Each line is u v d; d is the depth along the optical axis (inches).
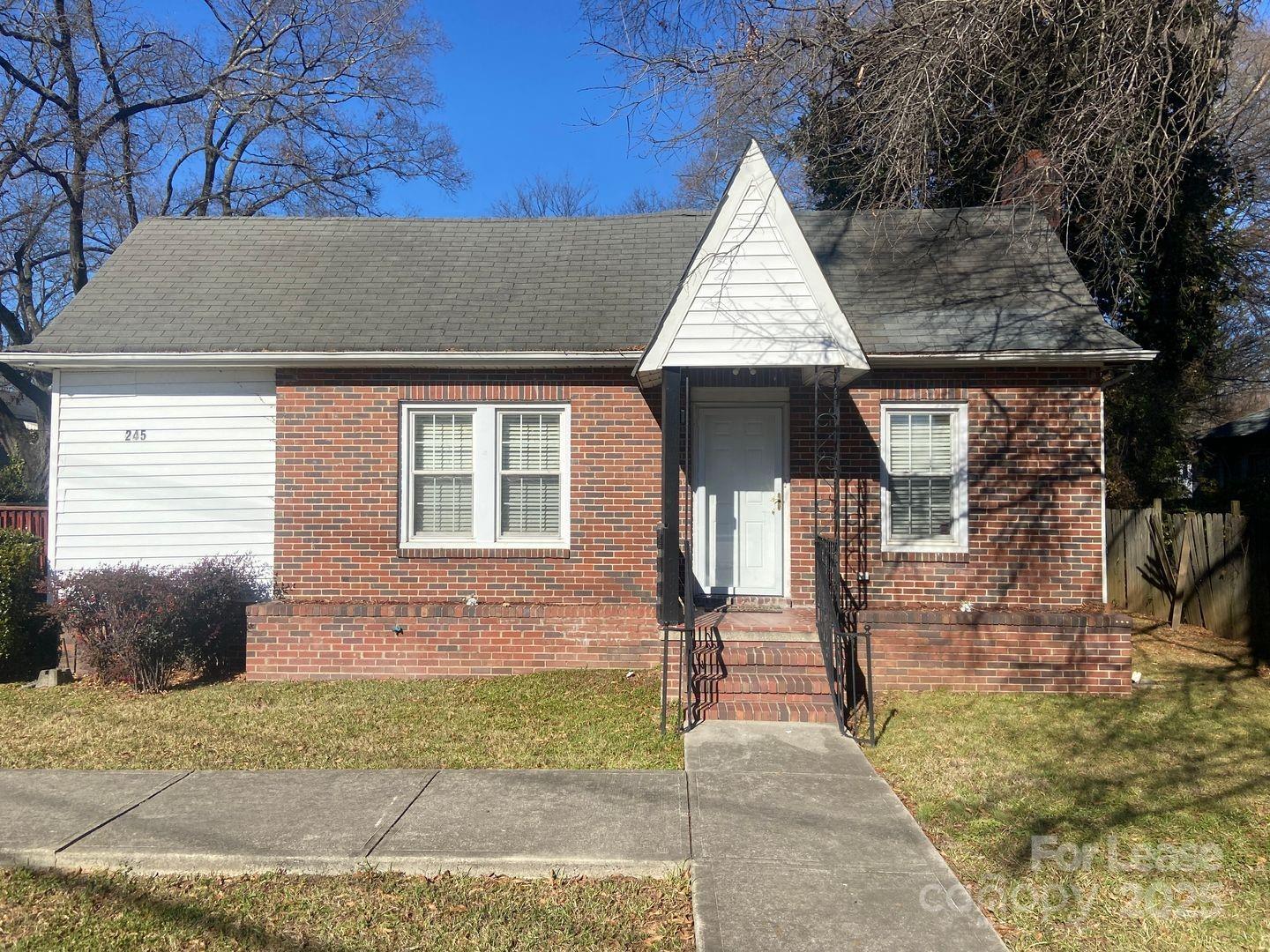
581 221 474.9
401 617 362.3
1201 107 376.8
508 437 385.4
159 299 406.6
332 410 380.5
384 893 170.2
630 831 197.2
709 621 341.4
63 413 387.2
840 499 368.8
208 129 943.7
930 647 339.6
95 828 198.2
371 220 476.7
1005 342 358.9
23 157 757.9
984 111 421.1
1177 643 424.5
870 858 184.9
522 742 268.2
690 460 374.0
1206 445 876.0
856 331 369.7
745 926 156.3
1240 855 187.8
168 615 344.5
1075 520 363.9
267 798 218.7
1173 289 545.3
